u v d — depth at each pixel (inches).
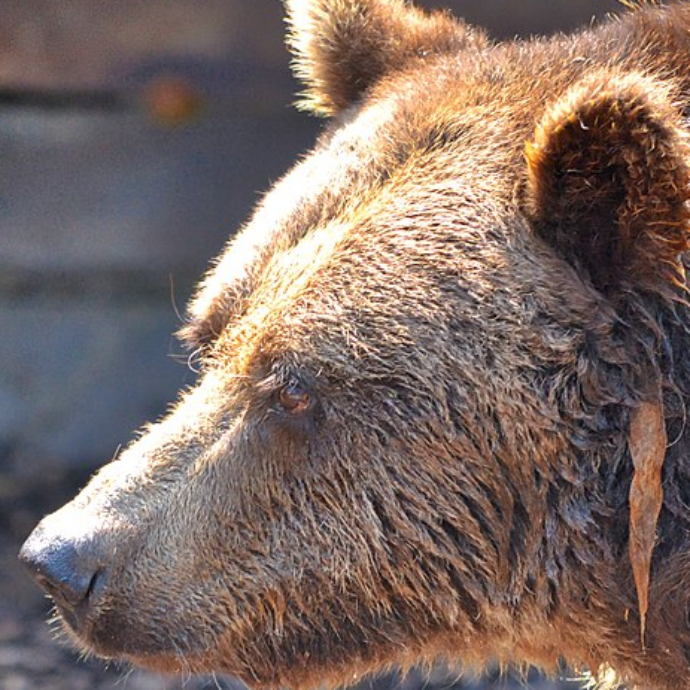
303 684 474.3
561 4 1028.5
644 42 462.3
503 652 475.5
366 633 460.8
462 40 540.4
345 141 478.3
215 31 1052.5
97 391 1054.4
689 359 419.5
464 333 424.5
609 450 425.7
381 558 444.1
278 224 464.8
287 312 440.5
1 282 1112.8
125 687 762.2
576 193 412.5
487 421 425.1
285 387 441.1
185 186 1114.7
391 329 428.5
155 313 1109.7
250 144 1108.5
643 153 390.6
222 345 462.6
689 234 398.9
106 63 1041.5
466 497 433.7
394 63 535.8
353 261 437.4
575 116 400.8
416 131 458.6
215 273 490.9
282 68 1076.5
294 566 451.2
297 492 446.9
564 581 440.1
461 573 443.5
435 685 769.6
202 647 462.6
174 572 456.8
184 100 1075.9
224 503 454.3
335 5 541.3
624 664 462.6
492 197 433.7
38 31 1008.9
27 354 1085.8
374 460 435.8
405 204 441.4
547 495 431.8
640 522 416.8
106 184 1109.7
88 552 454.9
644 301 417.4
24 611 832.3
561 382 420.5
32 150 1085.8
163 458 464.1
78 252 1112.8
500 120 451.5
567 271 422.0
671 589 433.1
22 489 973.8
